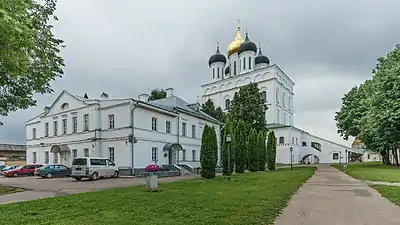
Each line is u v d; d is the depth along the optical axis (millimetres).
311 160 81750
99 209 11148
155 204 12172
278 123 80250
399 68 38188
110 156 36156
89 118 38094
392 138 41406
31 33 10562
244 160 38375
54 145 40875
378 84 41312
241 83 85688
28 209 11453
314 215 10469
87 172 29531
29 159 48375
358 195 15781
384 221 9625
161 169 35938
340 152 81000
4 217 9938
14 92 22109
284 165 67188
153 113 38281
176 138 42344
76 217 9805
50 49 15125
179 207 11438
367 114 44719
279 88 82375
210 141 29391
